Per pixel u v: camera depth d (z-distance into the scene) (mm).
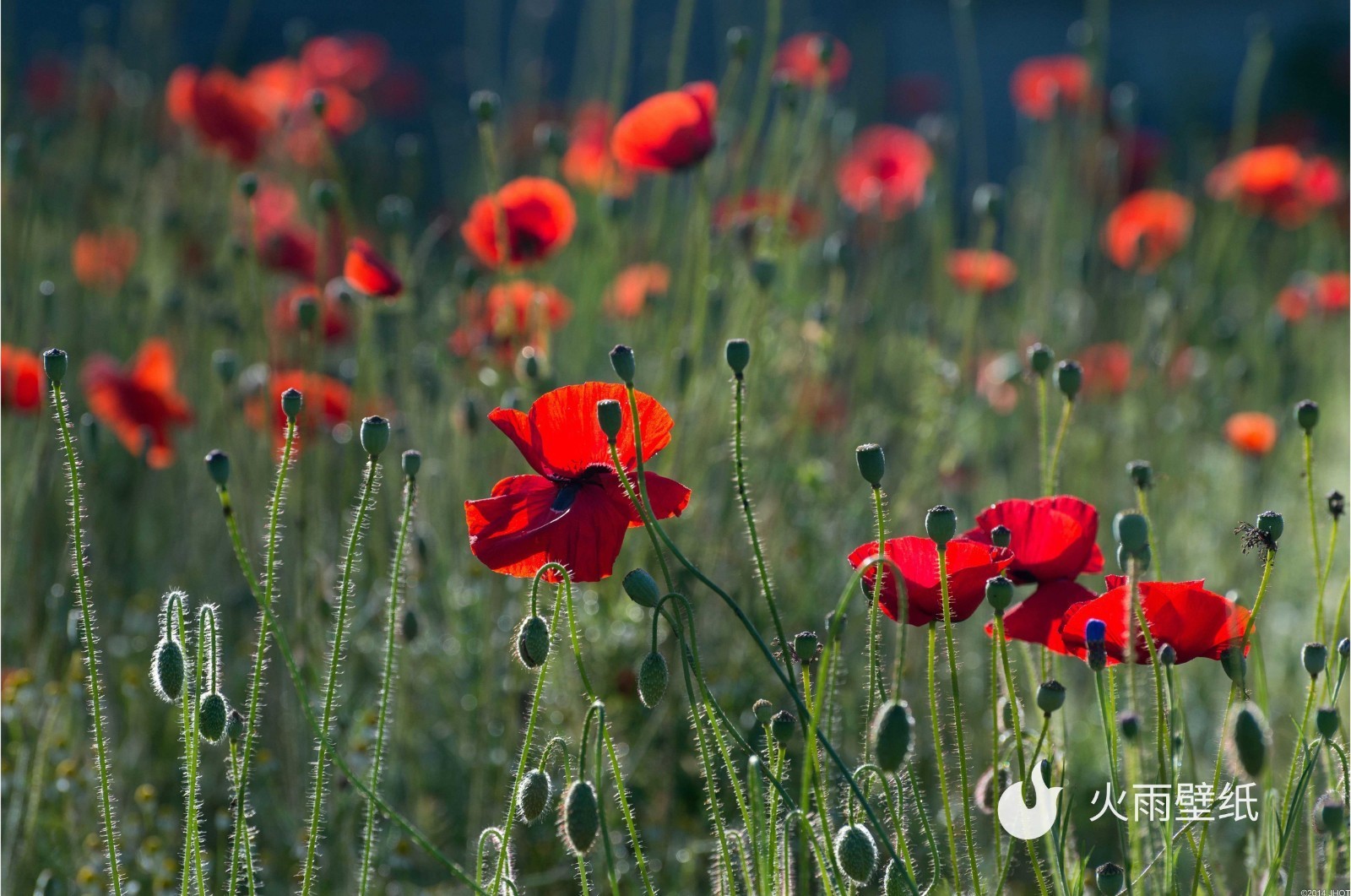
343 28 20016
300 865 4961
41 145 7090
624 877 5078
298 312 5367
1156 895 3512
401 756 5605
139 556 7238
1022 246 9820
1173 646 3227
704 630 5969
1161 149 10562
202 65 17828
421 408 6645
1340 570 7672
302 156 9711
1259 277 12398
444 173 14047
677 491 3432
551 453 3379
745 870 3287
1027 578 3488
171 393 6762
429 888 5148
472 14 18719
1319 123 19016
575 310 7988
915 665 5773
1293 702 6539
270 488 6223
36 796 4531
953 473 7520
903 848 3314
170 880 4742
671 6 19938
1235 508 8352
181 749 5938
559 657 5469
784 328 6883
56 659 5617
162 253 9156
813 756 3201
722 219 7137
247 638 6426
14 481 6422
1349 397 9977
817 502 6320
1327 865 3582
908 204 9953
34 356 6977
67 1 17938
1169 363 7941
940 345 8062
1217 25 21344
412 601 5477
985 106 22109
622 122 6070
